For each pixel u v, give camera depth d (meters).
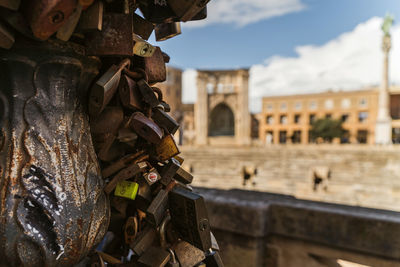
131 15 0.62
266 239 1.83
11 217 0.53
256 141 41.28
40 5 0.45
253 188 14.44
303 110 45.38
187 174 0.85
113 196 0.80
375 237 1.45
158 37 0.92
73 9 0.49
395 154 20.44
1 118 0.57
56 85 0.61
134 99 0.68
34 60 0.57
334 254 1.61
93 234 0.65
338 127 40.19
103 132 0.73
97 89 0.61
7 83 0.57
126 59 0.68
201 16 0.80
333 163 19.97
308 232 1.65
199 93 40.19
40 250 0.55
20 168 0.55
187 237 0.73
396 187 12.30
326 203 1.78
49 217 0.56
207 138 39.97
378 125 31.05
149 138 0.68
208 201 1.91
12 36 0.52
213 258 0.87
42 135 0.58
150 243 0.78
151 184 0.73
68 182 0.60
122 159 0.73
